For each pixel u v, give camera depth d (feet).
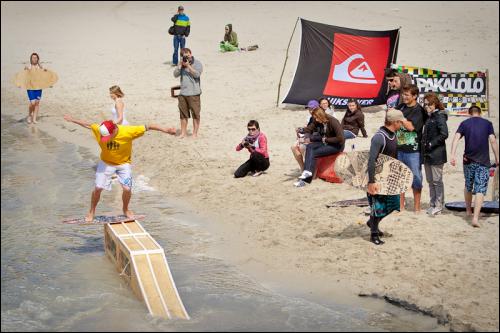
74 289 33.73
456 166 49.98
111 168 38.52
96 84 98.43
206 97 82.23
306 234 39.22
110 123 37.45
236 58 106.22
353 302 31.17
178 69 64.03
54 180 56.13
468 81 67.26
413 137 39.19
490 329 27.50
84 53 124.36
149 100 85.35
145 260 32.94
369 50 71.20
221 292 32.89
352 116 59.67
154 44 128.88
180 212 45.83
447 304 29.76
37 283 34.60
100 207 47.83
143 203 48.42
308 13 151.53
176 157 58.95
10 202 49.85
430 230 37.81
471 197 39.27
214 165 55.36
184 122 65.16
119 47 128.26
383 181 35.55
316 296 32.07
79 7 209.97
